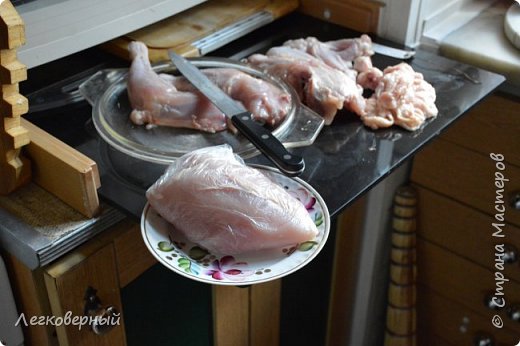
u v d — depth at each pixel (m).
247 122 0.85
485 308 1.33
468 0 1.30
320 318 1.38
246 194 0.73
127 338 0.92
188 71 0.96
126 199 0.80
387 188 1.28
